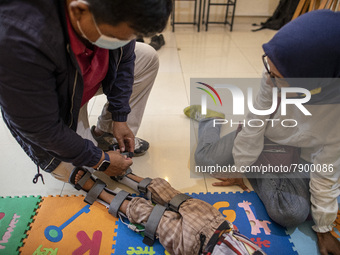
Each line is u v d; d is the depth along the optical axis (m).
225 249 0.84
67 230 1.02
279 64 0.71
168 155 1.38
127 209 1.01
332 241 0.97
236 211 1.11
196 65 2.31
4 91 0.58
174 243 0.90
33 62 0.56
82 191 1.18
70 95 0.77
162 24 0.55
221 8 3.38
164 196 1.04
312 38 0.66
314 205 0.99
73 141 0.76
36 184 1.20
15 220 1.05
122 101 1.03
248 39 2.97
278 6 3.24
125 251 0.96
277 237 1.01
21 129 0.67
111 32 0.57
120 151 1.12
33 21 0.54
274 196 1.04
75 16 0.57
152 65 1.16
